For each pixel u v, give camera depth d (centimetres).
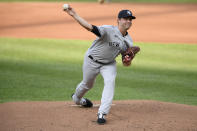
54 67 4272
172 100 2962
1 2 13188
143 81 3684
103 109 2008
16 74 3875
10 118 2059
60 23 8356
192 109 2400
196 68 4362
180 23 8344
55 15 9738
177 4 12862
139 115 2189
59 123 1970
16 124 1938
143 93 3203
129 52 2097
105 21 8394
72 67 4288
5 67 4222
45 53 5138
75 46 5712
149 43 6016
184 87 3453
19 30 7344
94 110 2298
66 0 14138
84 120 2042
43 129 1856
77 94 2306
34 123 1961
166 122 2022
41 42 6006
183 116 2178
